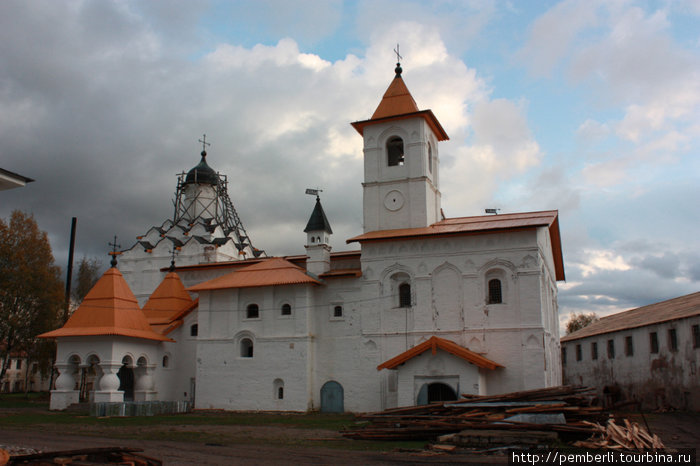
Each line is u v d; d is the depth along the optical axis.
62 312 61.50
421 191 42.31
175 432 27.11
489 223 39.56
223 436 25.53
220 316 42.75
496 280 37.91
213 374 41.91
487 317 37.12
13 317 58.50
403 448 21.02
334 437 24.89
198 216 66.56
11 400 55.78
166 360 44.78
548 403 23.77
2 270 59.25
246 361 41.31
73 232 54.22
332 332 40.72
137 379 42.88
